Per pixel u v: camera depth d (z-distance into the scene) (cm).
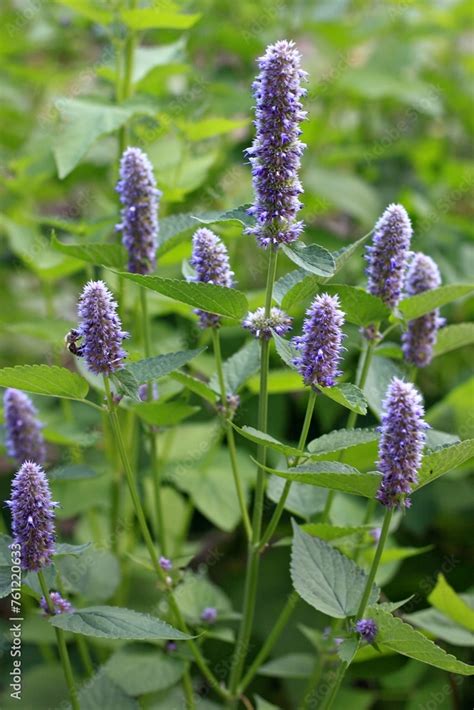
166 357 448
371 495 398
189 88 911
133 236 516
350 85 1041
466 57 1237
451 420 756
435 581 763
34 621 676
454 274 953
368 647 532
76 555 419
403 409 373
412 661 675
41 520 402
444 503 796
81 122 639
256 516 489
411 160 1140
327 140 1077
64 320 704
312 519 588
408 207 1016
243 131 1043
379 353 536
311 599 434
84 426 739
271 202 412
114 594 680
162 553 592
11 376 421
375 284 480
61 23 1103
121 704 527
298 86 402
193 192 880
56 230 926
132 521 730
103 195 905
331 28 1023
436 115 1117
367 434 425
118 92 716
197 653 516
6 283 1011
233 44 987
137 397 418
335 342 411
